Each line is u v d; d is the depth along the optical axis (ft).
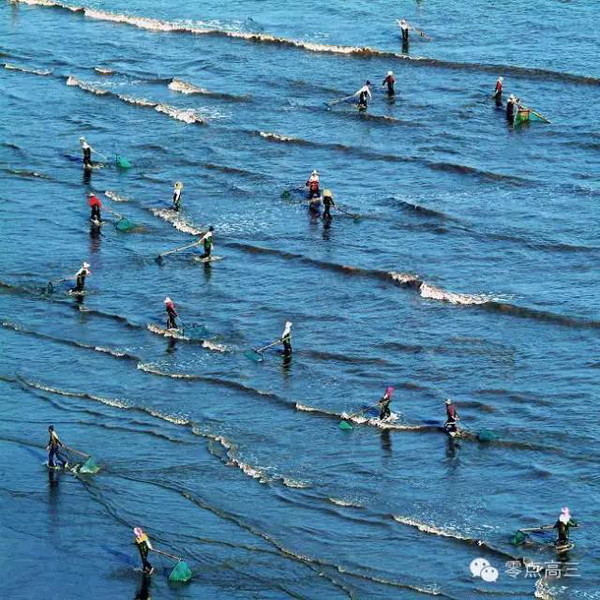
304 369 522.47
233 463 467.52
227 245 623.77
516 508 436.35
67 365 534.78
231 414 497.05
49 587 409.69
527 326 540.93
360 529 431.43
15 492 455.63
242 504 446.60
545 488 444.96
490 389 500.33
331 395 504.43
